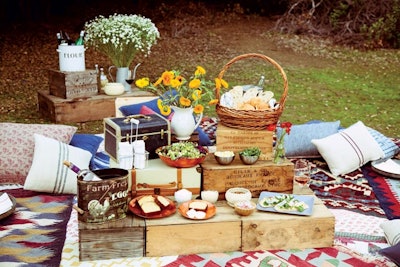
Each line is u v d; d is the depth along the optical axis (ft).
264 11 40.47
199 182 9.64
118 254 8.55
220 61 29.19
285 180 9.78
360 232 9.72
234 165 9.62
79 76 17.79
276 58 29.91
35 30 35.27
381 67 28.66
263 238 8.86
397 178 12.30
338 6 34.35
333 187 11.79
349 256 8.79
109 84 18.24
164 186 9.51
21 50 31.04
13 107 20.34
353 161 12.55
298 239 8.95
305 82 25.40
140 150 9.36
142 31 18.38
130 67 27.76
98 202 8.37
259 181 9.71
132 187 9.38
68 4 39.22
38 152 11.16
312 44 32.81
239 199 9.20
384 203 11.04
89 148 12.64
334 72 27.43
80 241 8.37
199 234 8.68
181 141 10.43
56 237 9.25
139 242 8.55
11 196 10.48
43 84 24.52
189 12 39.70
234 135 9.86
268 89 24.08
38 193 11.08
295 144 13.21
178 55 30.40
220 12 40.27
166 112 10.05
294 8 36.55
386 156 13.15
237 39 33.99
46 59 29.53
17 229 9.48
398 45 32.40
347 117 20.10
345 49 31.96
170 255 8.68
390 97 23.21
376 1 33.22
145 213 8.71
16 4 36.65
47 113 18.39
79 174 8.61
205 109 20.22
